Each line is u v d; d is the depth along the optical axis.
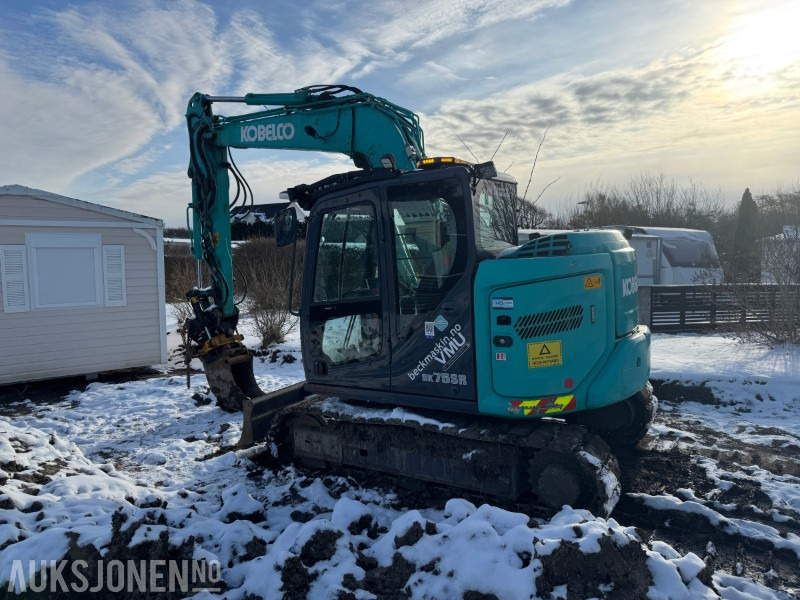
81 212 10.15
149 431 7.46
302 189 5.49
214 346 7.82
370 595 3.29
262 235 26.84
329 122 6.34
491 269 4.46
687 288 11.59
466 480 4.79
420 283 4.82
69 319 10.15
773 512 4.57
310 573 3.43
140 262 10.84
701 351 9.43
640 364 4.82
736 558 4.05
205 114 7.38
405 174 4.83
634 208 30.05
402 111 6.24
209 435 7.19
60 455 5.67
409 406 5.12
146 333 10.96
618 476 4.45
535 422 4.74
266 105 6.76
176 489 5.54
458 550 3.41
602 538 3.32
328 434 5.58
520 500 4.69
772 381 7.82
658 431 6.45
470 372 4.61
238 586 3.56
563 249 4.44
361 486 5.32
